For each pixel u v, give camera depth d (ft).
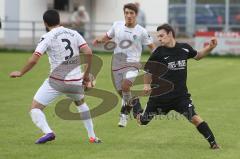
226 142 86.38
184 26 284.82
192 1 303.68
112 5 294.87
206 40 252.83
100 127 98.43
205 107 121.70
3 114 109.50
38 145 82.74
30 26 282.15
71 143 84.58
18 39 278.67
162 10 295.48
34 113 82.38
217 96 138.41
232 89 150.92
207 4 303.48
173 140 87.71
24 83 156.15
